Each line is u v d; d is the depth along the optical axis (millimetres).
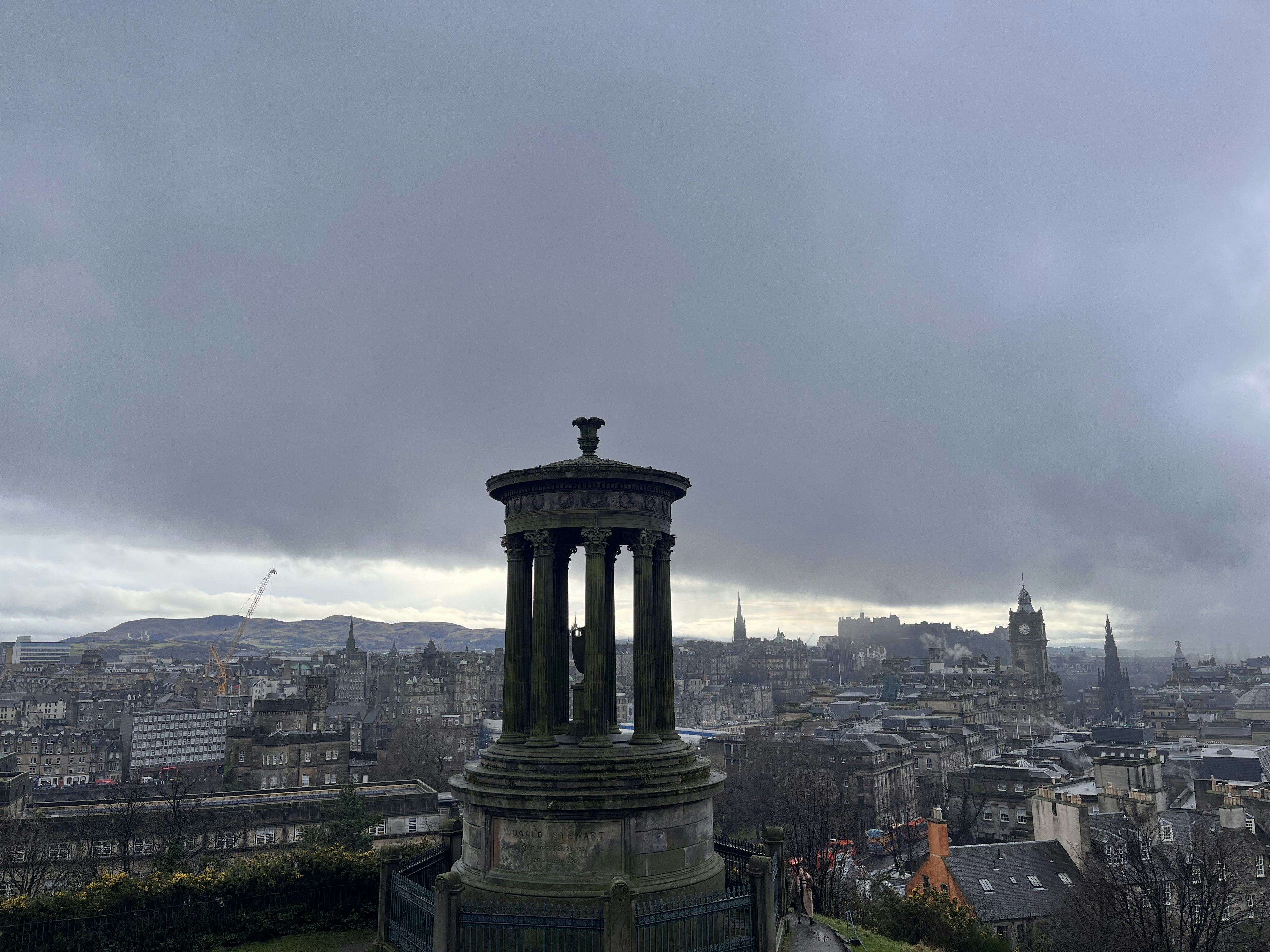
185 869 42875
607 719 25859
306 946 28016
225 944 28328
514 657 26531
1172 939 52156
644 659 25734
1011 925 70562
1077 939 54469
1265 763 133750
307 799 96688
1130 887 51781
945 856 76188
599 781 23656
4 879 69750
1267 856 75000
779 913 26781
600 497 25906
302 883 29969
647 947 21000
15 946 26531
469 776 25422
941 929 41281
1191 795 113312
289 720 193625
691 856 24500
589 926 20797
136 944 27547
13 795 90938
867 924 42781
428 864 26672
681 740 26344
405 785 107125
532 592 27500
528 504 26438
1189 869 51938
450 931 21391
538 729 24906
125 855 76000
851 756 152000
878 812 148875
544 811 23219
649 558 26219
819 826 69562
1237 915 58469
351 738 175500
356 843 87438
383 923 25375
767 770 149500
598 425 28344
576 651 27625
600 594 25562
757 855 26125
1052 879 76000
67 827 83625
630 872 23250
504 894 23141
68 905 27312
